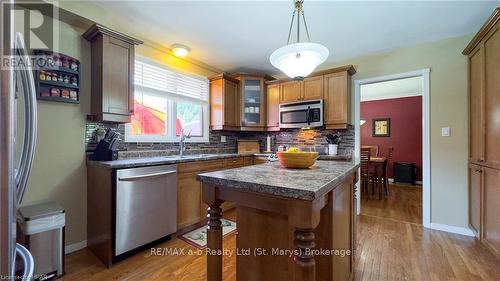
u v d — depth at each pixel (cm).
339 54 320
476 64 230
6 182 57
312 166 160
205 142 369
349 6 208
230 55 332
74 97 211
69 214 210
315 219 93
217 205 124
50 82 195
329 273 121
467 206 255
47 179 197
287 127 362
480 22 233
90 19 214
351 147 334
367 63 324
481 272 179
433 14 220
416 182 556
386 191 440
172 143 316
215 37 275
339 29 251
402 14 221
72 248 211
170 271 181
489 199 206
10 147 57
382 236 251
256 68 391
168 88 313
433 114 275
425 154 279
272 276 130
